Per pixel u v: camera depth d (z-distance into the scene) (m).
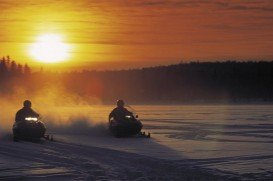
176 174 16.02
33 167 17.33
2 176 15.59
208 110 80.88
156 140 27.67
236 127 38.41
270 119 50.09
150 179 15.16
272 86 169.38
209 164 18.16
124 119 29.92
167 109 88.94
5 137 28.97
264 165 17.95
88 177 15.48
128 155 20.58
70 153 21.23
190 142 26.48
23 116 27.92
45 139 27.75
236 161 18.95
